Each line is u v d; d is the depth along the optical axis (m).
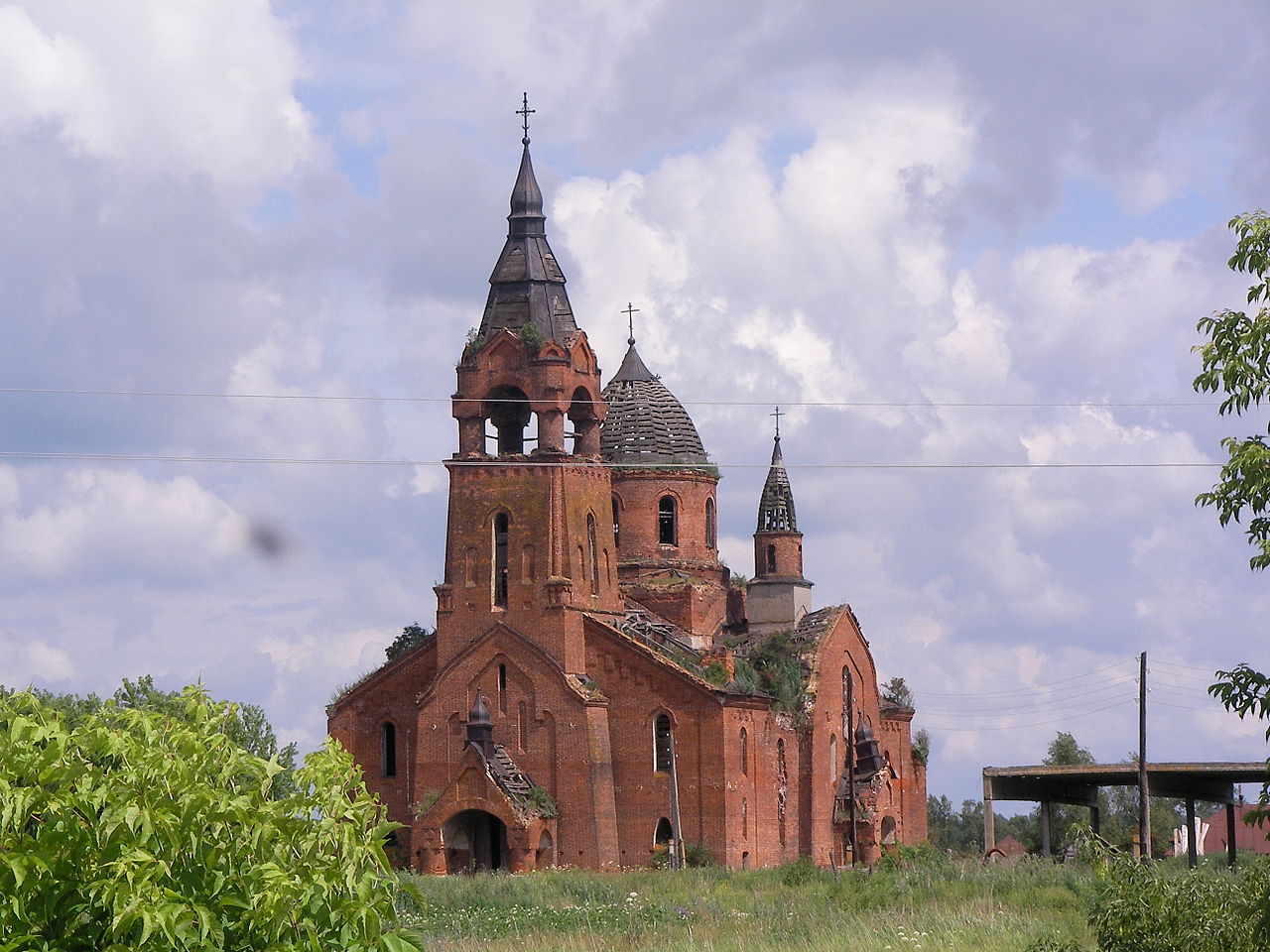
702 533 107.88
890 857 85.50
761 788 94.19
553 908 63.53
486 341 96.50
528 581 94.31
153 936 21.02
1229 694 26.30
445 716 94.25
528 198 99.25
